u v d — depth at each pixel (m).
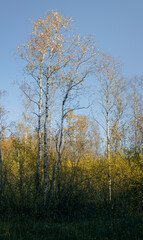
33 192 12.33
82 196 12.97
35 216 11.44
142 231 9.11
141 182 13.75
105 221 11.14
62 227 9.81
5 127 15.70
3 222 10.62
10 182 12.59
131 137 16.75
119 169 14.98
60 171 12.90
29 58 14.91
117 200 13.48
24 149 13.68
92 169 14.91
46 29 14.74
